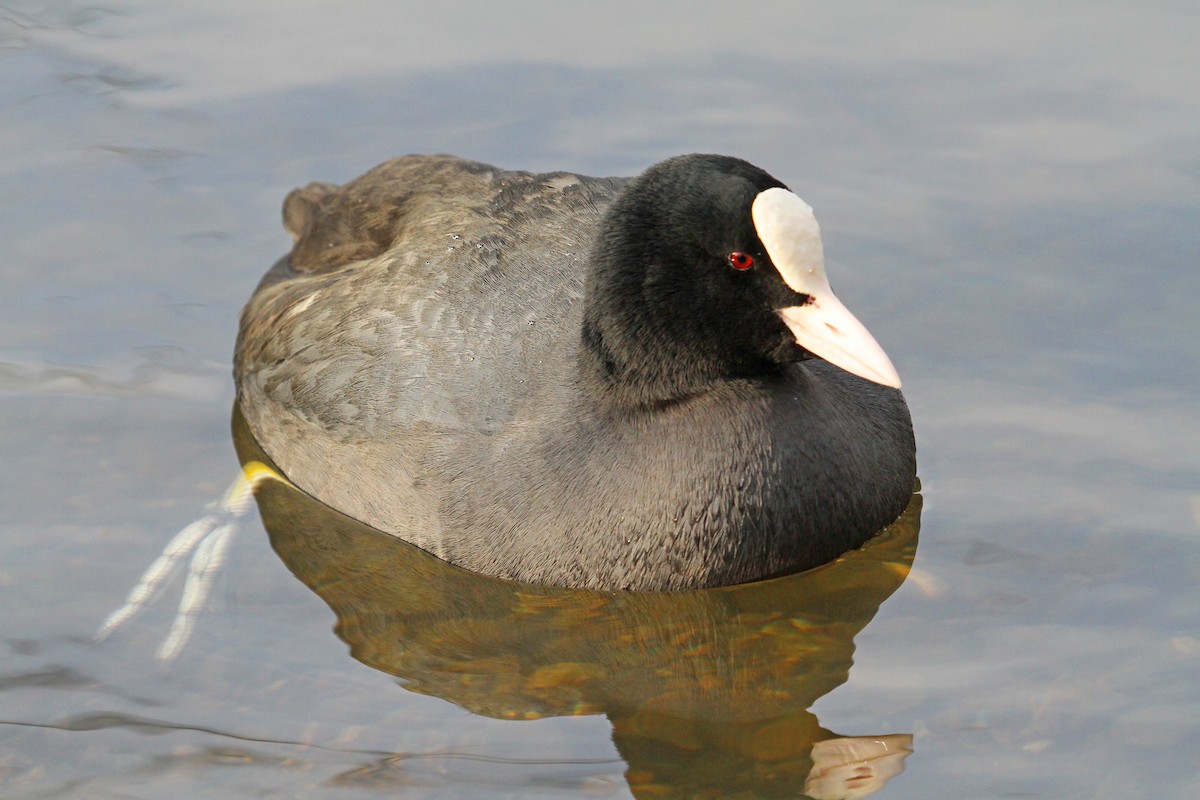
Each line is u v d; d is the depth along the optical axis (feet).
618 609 37.52
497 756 32.14
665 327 36.40
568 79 58.29
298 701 33.99
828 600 37.32
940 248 49.60
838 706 33.24
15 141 54.95
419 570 39.06
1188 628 34.65
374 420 39.91
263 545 40.27
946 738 31.89
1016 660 34.14
